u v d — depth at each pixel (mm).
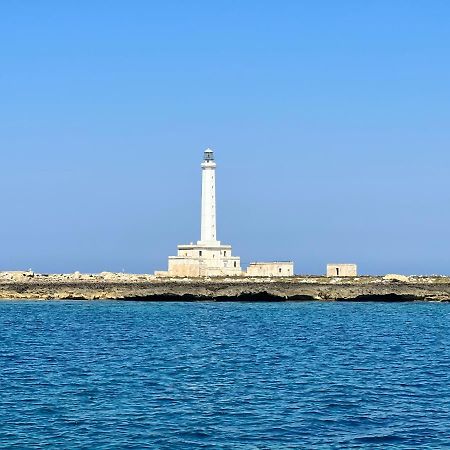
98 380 71500
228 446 48344
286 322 143875
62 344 105062
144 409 58250
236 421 54594
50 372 76625
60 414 56375
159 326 135125
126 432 51469
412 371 77812
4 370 78000
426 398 62656
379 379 72438
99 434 50906
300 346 102188
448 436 50719
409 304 194875
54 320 149000
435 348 99875
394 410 58062
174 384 69438
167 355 91625
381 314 164125
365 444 48875
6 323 142250
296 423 54031
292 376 74500
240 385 69000
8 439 49625
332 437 50469
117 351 95875
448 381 71250
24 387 67375
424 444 48875
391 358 88750
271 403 60594
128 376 74125
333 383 70062
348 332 123000
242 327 132750
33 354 92562
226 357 89688
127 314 164625
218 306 189000
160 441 49438
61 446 48188
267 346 102312
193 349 98500
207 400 61719
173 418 55406
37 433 51094
